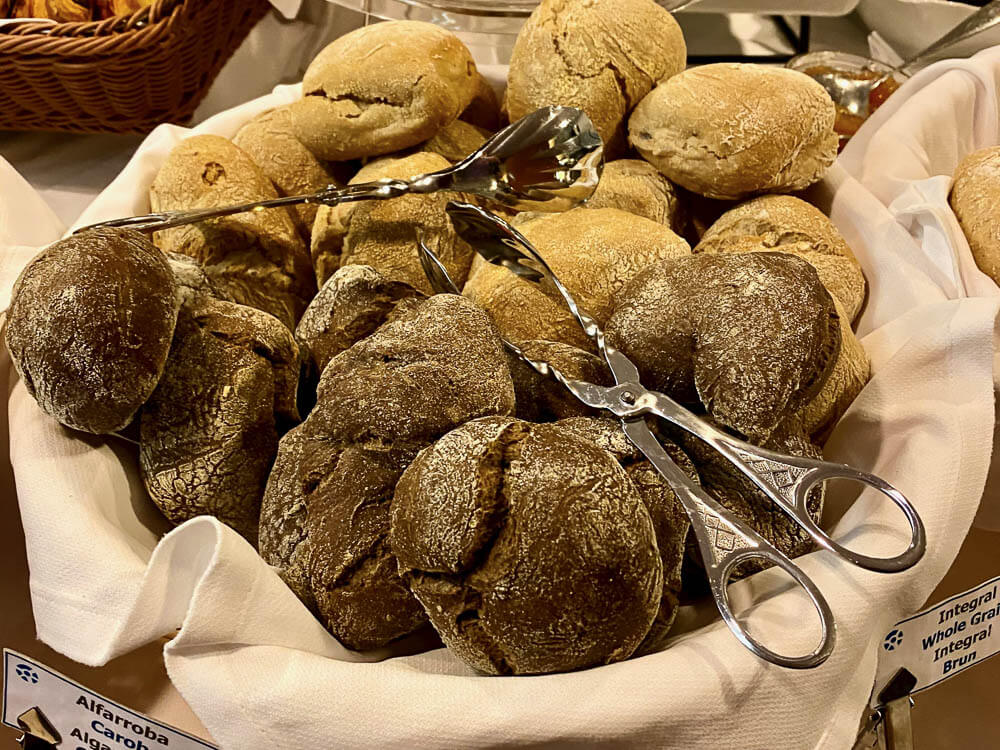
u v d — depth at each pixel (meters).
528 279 0.86
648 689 0.52
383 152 0.98
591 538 0.51
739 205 0.96
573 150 0.89
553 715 0.51
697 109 0.92
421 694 0.53
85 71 1.22
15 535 0.88
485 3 1.51
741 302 0.69
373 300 0.78
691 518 0.59
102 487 0.70
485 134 1.09
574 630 0.52
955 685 0.88
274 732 0.53
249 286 0.89
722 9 1.53
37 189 1.32
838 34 1.68
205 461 0.69
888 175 1.03
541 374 0.74
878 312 0.91
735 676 0.53
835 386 0.78
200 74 1.38
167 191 0.92
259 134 1.02
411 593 0.61
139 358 0.65
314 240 0.94
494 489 0.54
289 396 0.74
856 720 0.58
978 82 1.10
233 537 0.57
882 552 0.61
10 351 0.68
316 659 0.56
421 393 0.64
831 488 0.77
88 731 0.71
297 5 1.53
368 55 0.94
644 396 0.68
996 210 0.92
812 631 0.56
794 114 0.92
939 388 0.74
